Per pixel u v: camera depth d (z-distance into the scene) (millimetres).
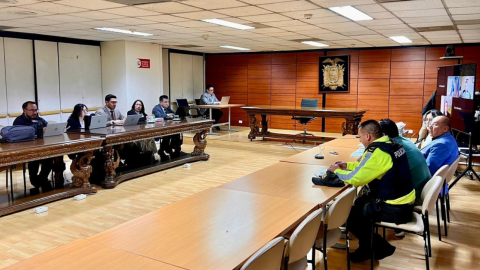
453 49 7617
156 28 6859
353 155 4234
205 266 1666
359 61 10461
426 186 3031
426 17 5609
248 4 4723
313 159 4082
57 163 4996
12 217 4078
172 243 1906
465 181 5648
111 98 6352
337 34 7609
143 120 6641
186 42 9281
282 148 8398
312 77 11141
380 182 2814
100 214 4188
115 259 1722
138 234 2020
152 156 6637
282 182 3123
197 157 6957
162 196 4855
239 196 2725
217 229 2096
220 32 7352
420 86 9828
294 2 4586
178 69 11508
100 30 7188
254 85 12070
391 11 5148
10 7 4953
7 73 7383
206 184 5426
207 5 4793
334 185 2977
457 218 4148
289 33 7461
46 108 8109
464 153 5984
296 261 2227
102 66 9227
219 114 11258
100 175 5449
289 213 2361
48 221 3971
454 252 3309
